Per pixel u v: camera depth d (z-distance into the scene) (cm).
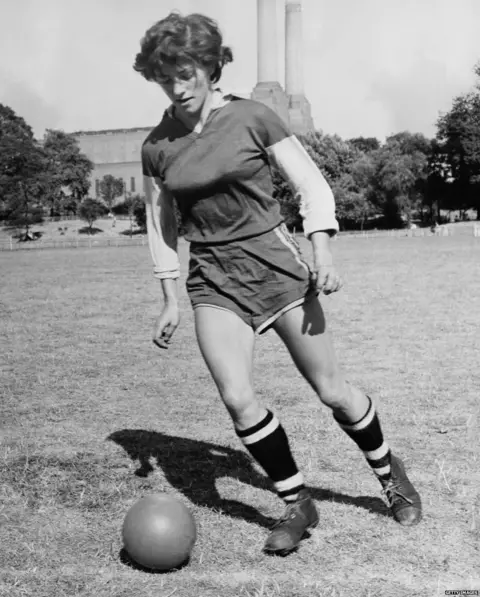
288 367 881
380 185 8688
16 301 1730
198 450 543
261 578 334
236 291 354
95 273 2730
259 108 351
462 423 605
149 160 371
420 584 328
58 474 490
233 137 346
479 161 8825
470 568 343
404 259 2992
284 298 353
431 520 400
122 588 327
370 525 394
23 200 10312
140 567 347
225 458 523
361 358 921
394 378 796
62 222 10962
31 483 471
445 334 1091
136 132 13712
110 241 7744
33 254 5331
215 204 353
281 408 669
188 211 363
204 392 751
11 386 788
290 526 356
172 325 394
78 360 948
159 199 384
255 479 476
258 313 355
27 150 10775
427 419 619
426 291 1694
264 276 352
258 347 1030
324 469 489
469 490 446
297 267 355
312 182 353
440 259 2923
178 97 341
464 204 9594
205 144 349
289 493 363
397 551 361
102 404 701
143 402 707
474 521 395
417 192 9131
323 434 573
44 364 923
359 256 3350
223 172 346
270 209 359
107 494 452
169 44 327
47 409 680
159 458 523
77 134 14050
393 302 1505
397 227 8950
